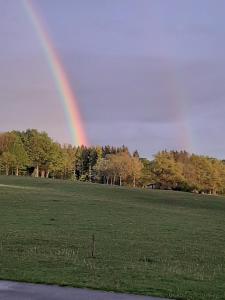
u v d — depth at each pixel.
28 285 13.18
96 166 163.12
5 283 13.42
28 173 152.25
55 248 24.38
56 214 44.53
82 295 12.15
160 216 49.09
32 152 143.62
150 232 35.28
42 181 99.00
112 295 12.30
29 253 21.55
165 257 23.52
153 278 16.12
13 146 140.75
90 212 47.97
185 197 81.31
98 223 39.41
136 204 61.97
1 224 35.75
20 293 12.15
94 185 96.38
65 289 12.82
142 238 31.44
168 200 73.75
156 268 19.09
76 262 19.09
